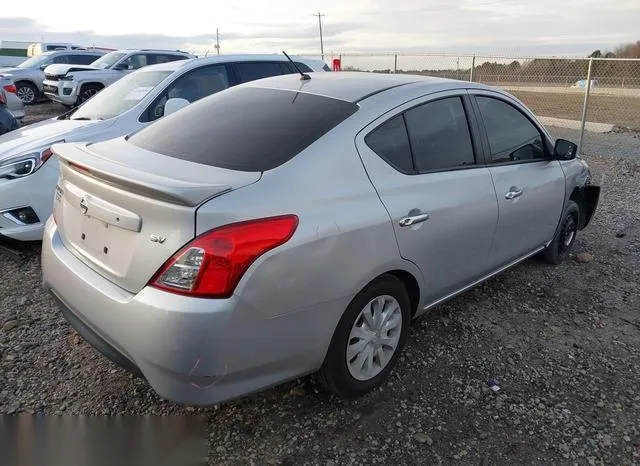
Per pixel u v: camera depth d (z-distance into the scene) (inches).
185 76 233.9
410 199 110.8
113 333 89.3
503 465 95.0
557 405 111.0
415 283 117.6
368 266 101.3
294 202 91.4
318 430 102.3
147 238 86.0
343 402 110.3
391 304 112.3
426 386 116.1
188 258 82.2
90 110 225.5
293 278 89.1
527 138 154.9
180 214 82.7
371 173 105.7
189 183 86.0
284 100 119.4
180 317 81.0
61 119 222.8
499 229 139.3
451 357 127.1
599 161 381.7
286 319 89.9
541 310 152.0
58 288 105.2
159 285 84.1
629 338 138.3
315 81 129.4
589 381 119.3
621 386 117.8
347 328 102.0
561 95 850.1
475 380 118.6
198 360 81.7
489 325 142.6
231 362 84.6
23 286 159.0
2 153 178.4
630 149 422.9
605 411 109.4
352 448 98.2
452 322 143.6
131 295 88.0
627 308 154.7
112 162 100.2
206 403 85.4
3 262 175.2
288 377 95.0
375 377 112.0
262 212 86.8
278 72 273.9
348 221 97.3
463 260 129.1
